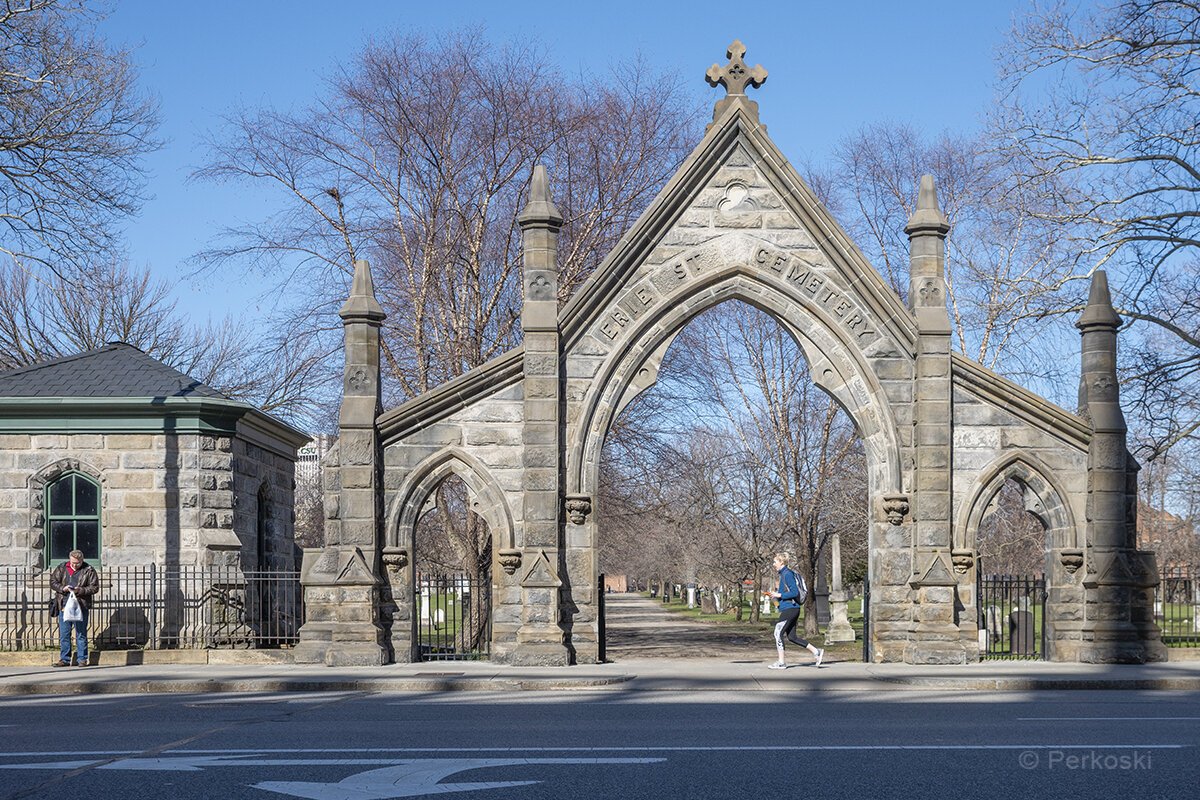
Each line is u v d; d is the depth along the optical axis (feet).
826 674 69.72
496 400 79.00
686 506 164.45
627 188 126.21
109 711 51.65
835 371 79.46
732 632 159.94
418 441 78.79
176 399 89.97
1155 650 78.18
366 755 35.91
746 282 80.07
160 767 33.81
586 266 123.13
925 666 75.31
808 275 79.61
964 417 79.36
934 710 49.67
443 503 119.44
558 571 76.89
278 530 107.14
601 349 79.00
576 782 30.94
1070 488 79.30
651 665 76.54
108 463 90.17
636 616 241.14
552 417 77.25
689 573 270.05
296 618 110.42
